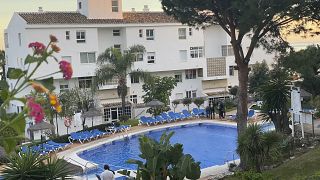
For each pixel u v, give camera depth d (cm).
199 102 4891
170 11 2488
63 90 4262
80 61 4750
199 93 5634
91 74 4784
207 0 2238
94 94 4431
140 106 4722
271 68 5750
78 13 5053
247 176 1591
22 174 1306
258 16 1973
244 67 2467
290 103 2636
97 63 4509
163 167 1262
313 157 1889
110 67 4241
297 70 2484
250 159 1853
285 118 2550
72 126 3988
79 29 4734
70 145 3269
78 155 3012
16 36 4847
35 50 387
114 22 4975
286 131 2528
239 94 2495
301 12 2153
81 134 3412
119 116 4603
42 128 2689
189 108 4969
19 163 1330
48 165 1370
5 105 375
